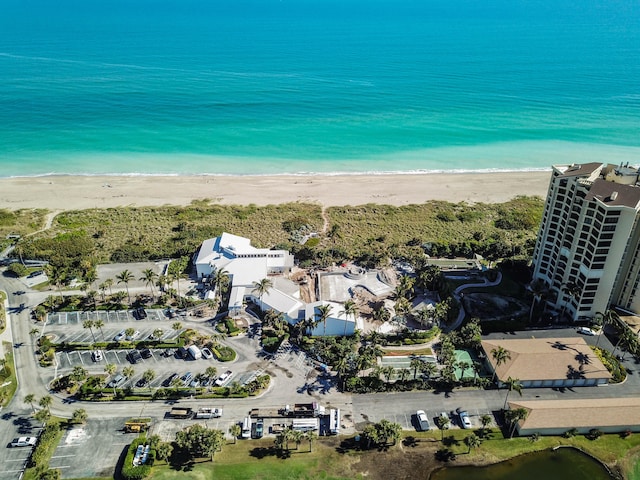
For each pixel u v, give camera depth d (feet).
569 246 391.65
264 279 418.31
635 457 293.43
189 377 345.51
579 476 282.77
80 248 516.73
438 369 352.28
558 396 332.60
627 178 377.50
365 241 558.56
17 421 311.47
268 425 310.65
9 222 592.19
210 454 283.59
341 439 302.25
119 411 319.88
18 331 393.91
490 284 453.58
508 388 338.54
